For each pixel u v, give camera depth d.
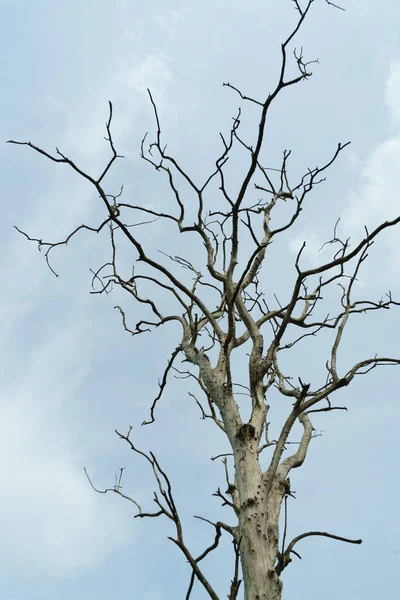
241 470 5.03
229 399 5.60
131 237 5.74
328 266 5.39
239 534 4.73
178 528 4.29
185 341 6.53
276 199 6.84
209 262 6.36
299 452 5.64
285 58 5.05
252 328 5.89
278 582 4.45
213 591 4.11
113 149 5.52
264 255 6.38
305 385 5.08
